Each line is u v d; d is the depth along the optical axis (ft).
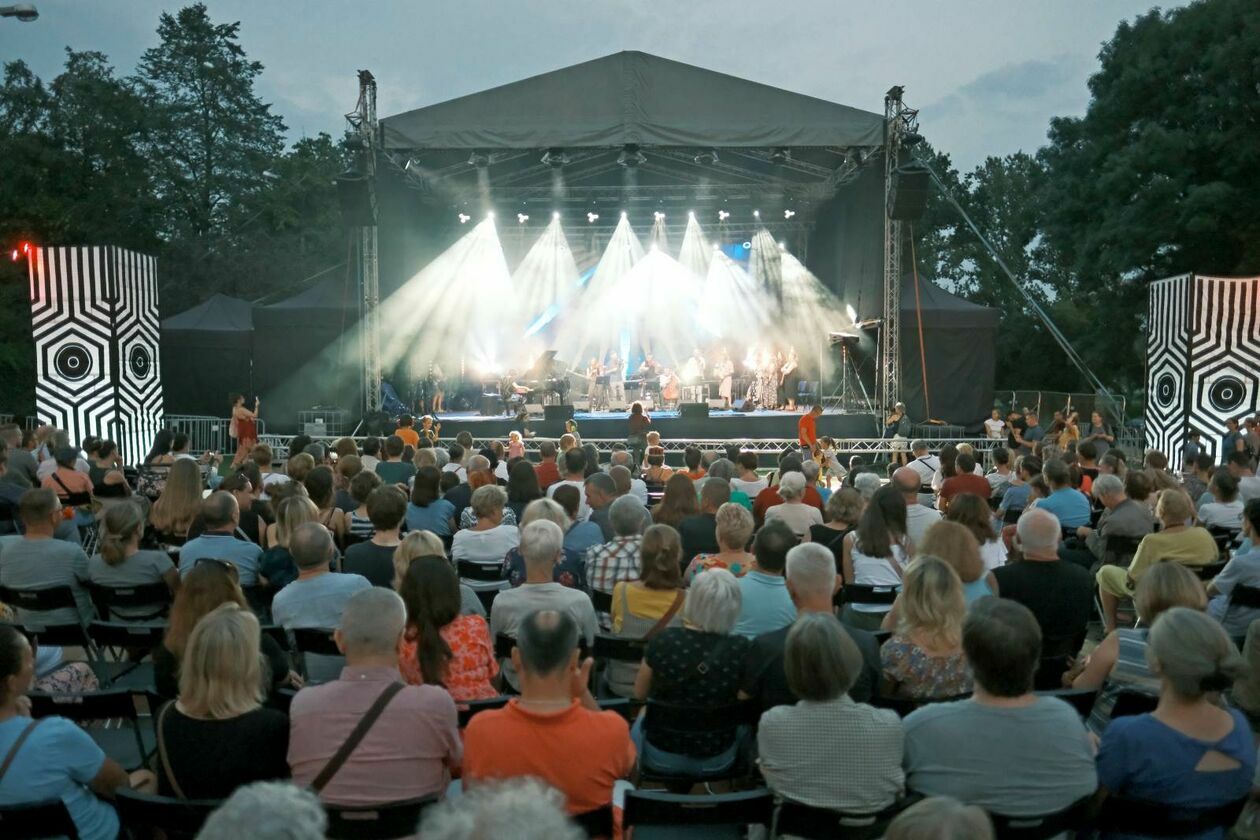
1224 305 60.29
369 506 20.34
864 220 78.43
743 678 14.38
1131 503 25.22
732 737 14.71
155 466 35.37
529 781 5.80
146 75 156.56
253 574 20.94
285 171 157.69
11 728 11.14
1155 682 14.82
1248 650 13.33
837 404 87.40
